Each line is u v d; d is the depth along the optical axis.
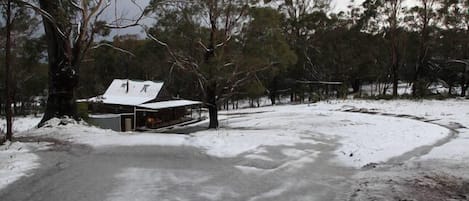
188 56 19.20
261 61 18.14
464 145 11.07
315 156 9.71
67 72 14.27
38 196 5.96
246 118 25.83
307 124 18.39
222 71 18.28
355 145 11.48
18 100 43.88
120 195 6.03
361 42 41.97
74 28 14.44
